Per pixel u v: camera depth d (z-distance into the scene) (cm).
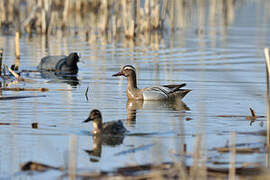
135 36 3434
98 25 3822
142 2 4341
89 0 4478
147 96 1789
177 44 3081
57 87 1980
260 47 2948
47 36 3369
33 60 2548
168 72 2252
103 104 1700
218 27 3803
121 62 2506
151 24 3644
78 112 1564
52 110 1582
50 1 3538
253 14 4394
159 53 2769
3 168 1084
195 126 1407
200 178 1003
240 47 2955
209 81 2062
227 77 2139
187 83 2030
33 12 3550
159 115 1550
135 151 1189
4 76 2191
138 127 1398
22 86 1994
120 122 1360
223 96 1808
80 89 1944
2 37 3272
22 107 1614
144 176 1020
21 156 1154
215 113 1565
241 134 1327
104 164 1107
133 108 1656
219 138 1291
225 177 1034
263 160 1125
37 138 1287
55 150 1196
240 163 1110
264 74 2202
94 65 2447
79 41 3183
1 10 3653
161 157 1141
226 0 4497
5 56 2622
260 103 1692
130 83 1830
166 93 1805
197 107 1653
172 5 3653
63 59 2380
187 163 1108
